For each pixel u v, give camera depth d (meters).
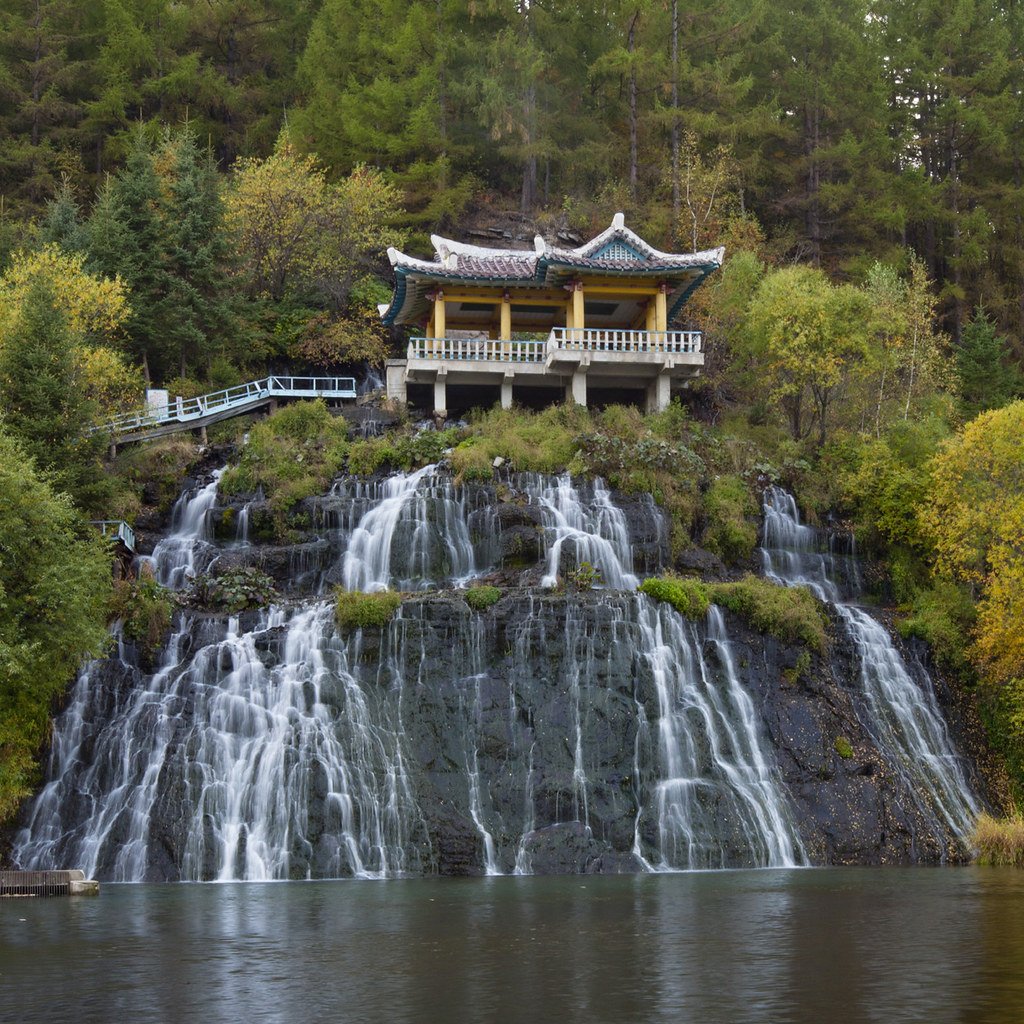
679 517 49.66
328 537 47.91
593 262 58.78
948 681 45.81
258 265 73.12
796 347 58.25
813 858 37.66
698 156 79.69
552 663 39.38
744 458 55.28
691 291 62.81
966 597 49.47
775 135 85.00
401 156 83.56
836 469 55.91
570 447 51.62
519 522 47.25
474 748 37.75
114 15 88.88
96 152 90.75
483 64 84.56
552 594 41.19
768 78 89.19
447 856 35.28
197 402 60.19
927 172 89.94
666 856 36.66
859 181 84.94
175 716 37.41
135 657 39.66
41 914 25.17
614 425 55.47
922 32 89.88
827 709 41.72
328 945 20.42
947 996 15.90
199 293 65.19
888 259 80.31
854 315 59.03
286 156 80.12
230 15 95.69
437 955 19.30
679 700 39.97
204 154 90.75
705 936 21.14
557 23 88.50
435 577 46.91
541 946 20.11
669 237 77.94
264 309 71.25
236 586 42.50
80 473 45.53
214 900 27.80
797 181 88.25
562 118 86.38
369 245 75.06
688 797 37.75
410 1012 15.20
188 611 41.62
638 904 26.02
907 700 44.38
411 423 57.16
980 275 86.00
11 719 35.72
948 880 31.53
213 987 16.88
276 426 55.06
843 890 28.81
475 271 59.50
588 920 23.34
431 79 83.44
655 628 40.78
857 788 39.62
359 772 36.34
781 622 42.56
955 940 20.50
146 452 53.88
